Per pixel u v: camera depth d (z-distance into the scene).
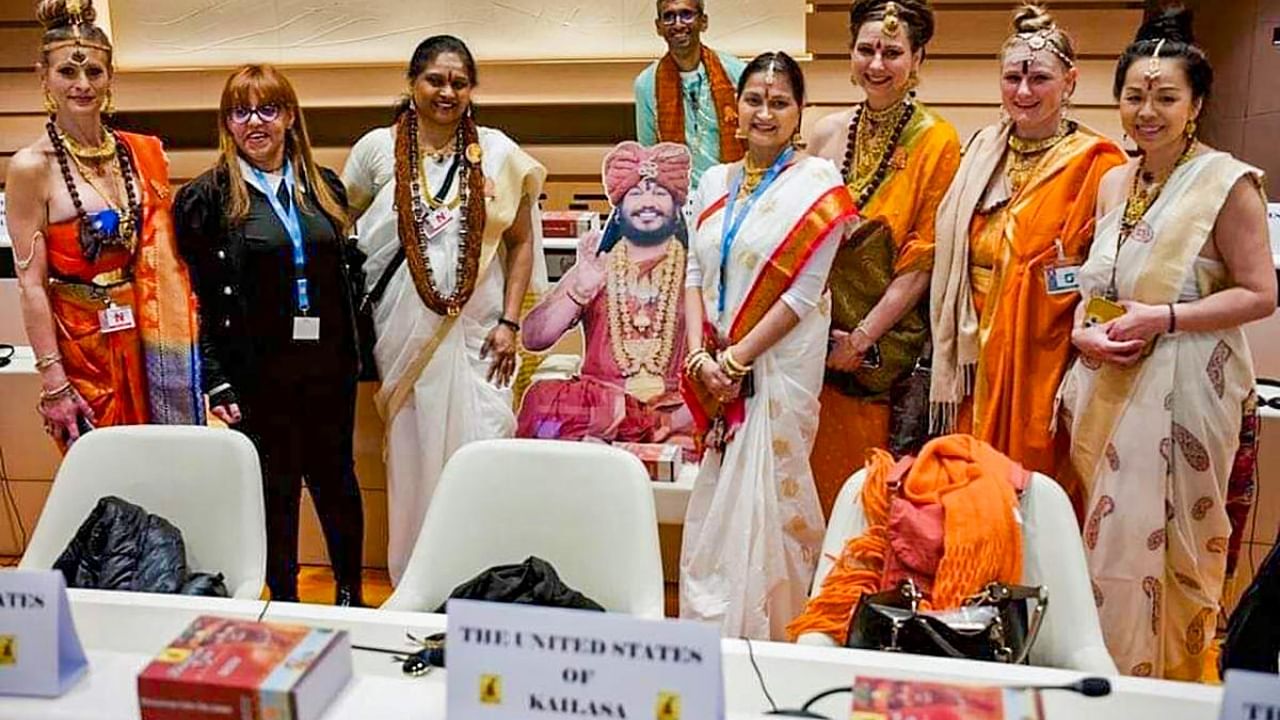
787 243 2.25
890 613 1.57
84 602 1.56
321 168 2.81
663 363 2.84
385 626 1.50
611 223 2.84
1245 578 2.87
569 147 5.18
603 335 2.88
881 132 2.54
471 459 1.89
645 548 1.82
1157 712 1.28
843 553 1.80
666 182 2.79
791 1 4.73
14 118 5.45
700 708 1.09
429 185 2.71
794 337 2.32
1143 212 2.09
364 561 3.38
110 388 2.58
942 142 2.48
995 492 1.73
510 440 1.90
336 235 2.67
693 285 2.48
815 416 2.37
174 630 1.49
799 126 2.34
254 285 2.59
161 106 5.27
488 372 2.83
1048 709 1.28
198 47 5.19
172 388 2.62
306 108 5.21
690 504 2.46
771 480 2.34
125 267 2.58
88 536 1.87
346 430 2.80
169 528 1.89
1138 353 2.08
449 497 1.89
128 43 5.21
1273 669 1.71
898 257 2.50
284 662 1.24
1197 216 2.01
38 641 1.28
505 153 2.78
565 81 4.97
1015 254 2.29
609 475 1.85
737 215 2.33
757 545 2.35
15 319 3.62
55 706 1.26
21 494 3.45
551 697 1.13
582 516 1.85
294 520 2.77
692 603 2.41
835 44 4.80
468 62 2.66
